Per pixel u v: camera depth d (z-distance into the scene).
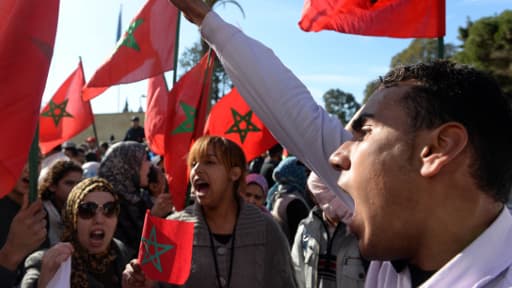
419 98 0.79
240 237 2.44
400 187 0.79
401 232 0.81
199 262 2.38
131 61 3.26
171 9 3.34
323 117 1.31
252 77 1.34
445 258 0.79
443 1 2.14
